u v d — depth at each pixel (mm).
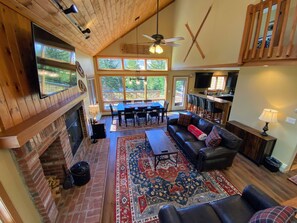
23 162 1468
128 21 4605
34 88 1734
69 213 2113
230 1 3246
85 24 2596
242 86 3992
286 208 1291
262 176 3025
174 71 7199
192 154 3234
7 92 1323
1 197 1231
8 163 1344
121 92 6906
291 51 2014
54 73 1976
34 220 1657
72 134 3219
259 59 2445
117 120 6277
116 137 4738
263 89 3443
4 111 1271
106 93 6777
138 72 6746
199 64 4633
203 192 2631
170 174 3068
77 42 3371
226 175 3045
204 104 6105
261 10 2312
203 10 4246
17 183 1442
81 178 2523
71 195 2395
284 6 2191
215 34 3801
